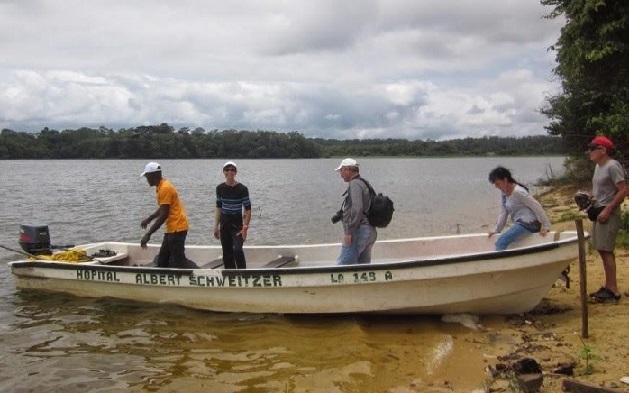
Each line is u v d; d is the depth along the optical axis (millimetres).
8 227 17797
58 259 8773
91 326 7289
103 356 6324
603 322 6316
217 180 46281
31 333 7082
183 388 5461
